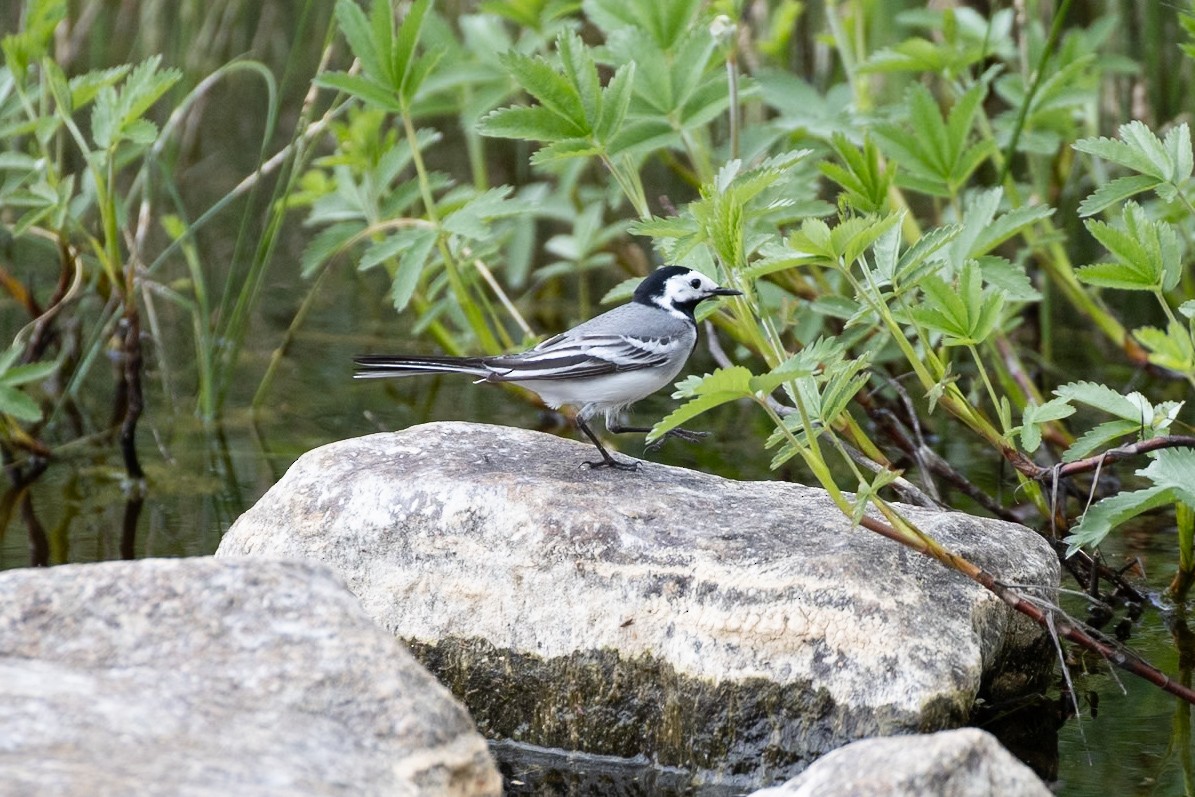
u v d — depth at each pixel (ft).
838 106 50.90
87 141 67.31
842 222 30.78
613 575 29.91
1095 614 35.96
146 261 65.98
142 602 24.26
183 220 53.42
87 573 24.81
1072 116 53.62
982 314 32.50
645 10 42.86
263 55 77.61
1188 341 31.99
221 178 73.00
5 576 24.73
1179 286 56.03
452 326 61.21
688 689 28.45
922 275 31.99
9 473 47.75
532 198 45.88
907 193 65.82
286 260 70.08
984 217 36.47
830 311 38.14
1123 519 30.07
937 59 48.01
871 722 26.86
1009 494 44.57
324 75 43.29
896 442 44.09
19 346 42.73
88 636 23.66
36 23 45.60
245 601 24.39
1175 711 30.50
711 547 29.99
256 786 19.17
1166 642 34.19
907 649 27.22
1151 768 27.81
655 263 63.21
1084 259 60.59
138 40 70.33
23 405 42.11
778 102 51.21
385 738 22.22
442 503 31.76
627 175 40.96
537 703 29.86
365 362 36.73
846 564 28.91
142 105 44.91
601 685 29.32
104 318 53.11
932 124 42.42
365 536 31.89
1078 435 48.96
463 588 30.76
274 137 76.18
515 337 60.49
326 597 24.82
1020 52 54.39
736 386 27.12
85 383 56.85
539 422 52.95
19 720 20.29
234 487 45.78
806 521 31.68
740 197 29.89
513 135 37.63
